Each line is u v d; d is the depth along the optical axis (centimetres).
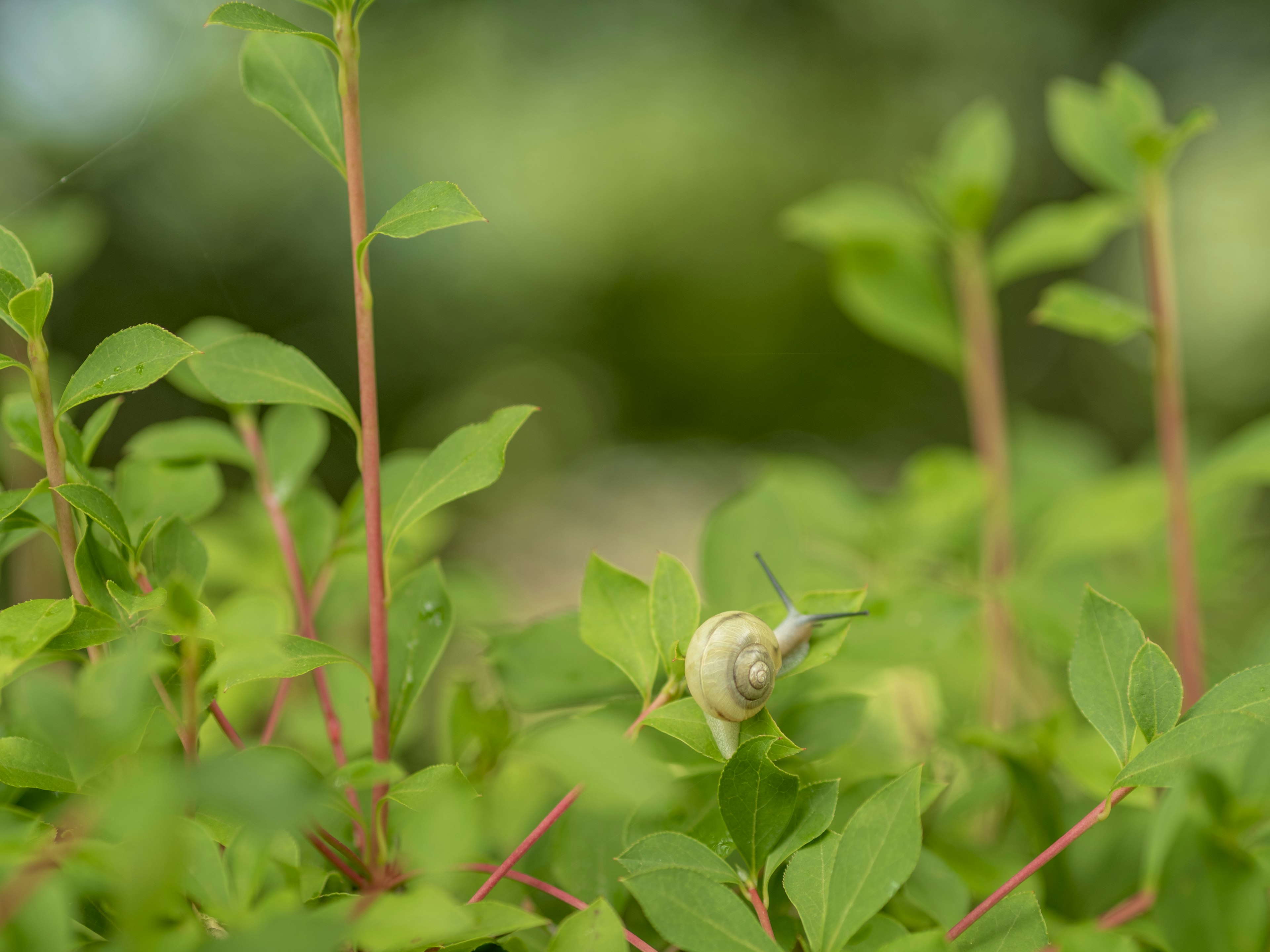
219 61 103
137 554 53
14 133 103
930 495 75
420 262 188
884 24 209
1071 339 211
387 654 53
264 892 50
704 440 216
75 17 90
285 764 51
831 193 82
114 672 49
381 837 53
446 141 187
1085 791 58
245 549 67
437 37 192
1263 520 129
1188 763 51
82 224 66
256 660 50
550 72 202
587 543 198
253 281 166
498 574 188
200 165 146
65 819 48
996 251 81
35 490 52
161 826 47
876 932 52
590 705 56
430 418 201
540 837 53
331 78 54
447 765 52
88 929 51
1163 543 83
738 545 59
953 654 65
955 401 214
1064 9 208
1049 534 74
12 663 50
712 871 52
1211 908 54
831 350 212
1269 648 58
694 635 53
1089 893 56
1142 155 64
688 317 208
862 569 76
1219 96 203
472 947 51
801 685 57
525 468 208
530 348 204
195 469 57
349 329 187
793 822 52
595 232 197
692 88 204
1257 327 192
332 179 172
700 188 200
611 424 216
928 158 206
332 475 153
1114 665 52
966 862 55
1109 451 201
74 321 133
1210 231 200
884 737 61
